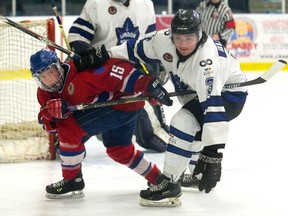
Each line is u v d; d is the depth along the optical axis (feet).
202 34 27.71
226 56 29.01
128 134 30.94
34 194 32.32
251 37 85.97
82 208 29.86
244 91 30.71
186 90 29.27
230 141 45.19
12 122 42.27
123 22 36.58
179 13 27.02
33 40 43.45
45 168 37.81
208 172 28.22
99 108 29.55
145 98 29.19
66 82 29.09
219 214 28.78
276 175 35.70
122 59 29.50
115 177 35.60
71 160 30.53
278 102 63.52
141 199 30.19
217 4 68.49
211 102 27.63
